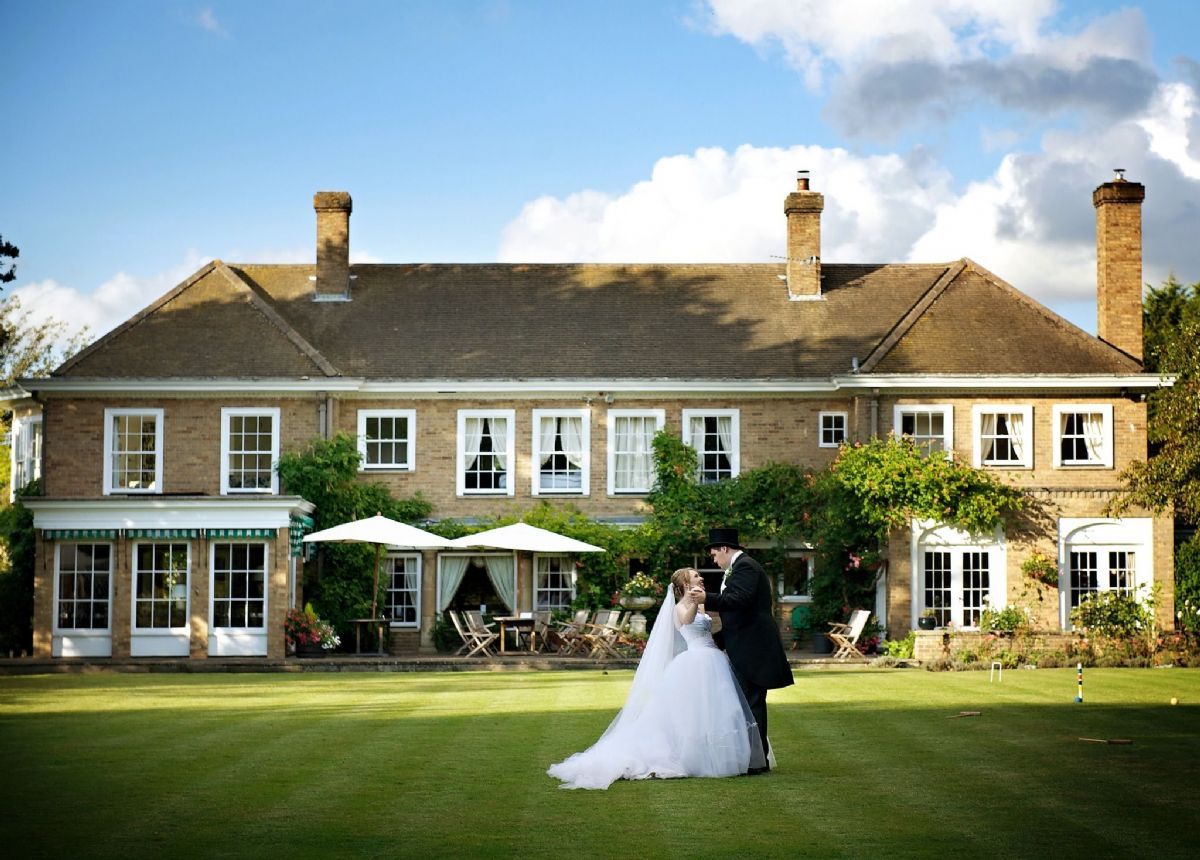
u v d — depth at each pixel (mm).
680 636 10805
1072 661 25266
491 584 31547
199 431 30484
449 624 30641
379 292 33938
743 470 31094
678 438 31094
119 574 26938
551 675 23031
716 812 8711
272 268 34875
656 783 9953
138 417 30562
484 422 31438
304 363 30750
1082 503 30203
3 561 29797
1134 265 31953
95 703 16828
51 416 30422
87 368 30469
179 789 9633
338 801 9117
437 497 31109
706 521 29844
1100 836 7938
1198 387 27719
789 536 29938
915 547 29750
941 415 30672
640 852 7465
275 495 27750
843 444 30016
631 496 31219
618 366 31609
